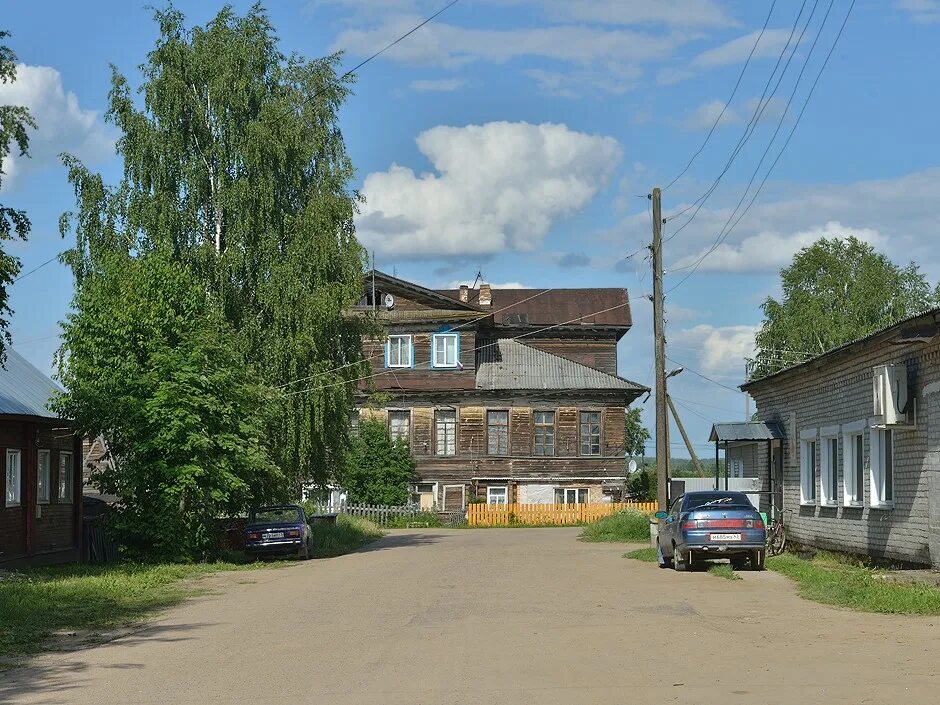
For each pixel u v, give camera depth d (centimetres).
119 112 3878
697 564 2758
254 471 3344
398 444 6588
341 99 4119
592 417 6919
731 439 3538
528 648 1287
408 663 1201
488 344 7175
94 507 3872
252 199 3819
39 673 1238
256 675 1160
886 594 1727
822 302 7219
